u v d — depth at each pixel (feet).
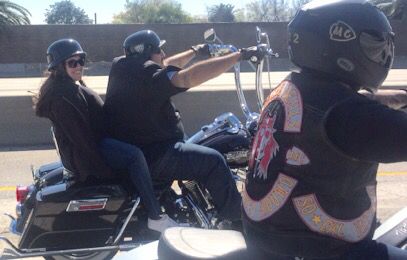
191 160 15.84
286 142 7.82
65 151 15.97
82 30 148.25
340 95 7.66
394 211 23.20
